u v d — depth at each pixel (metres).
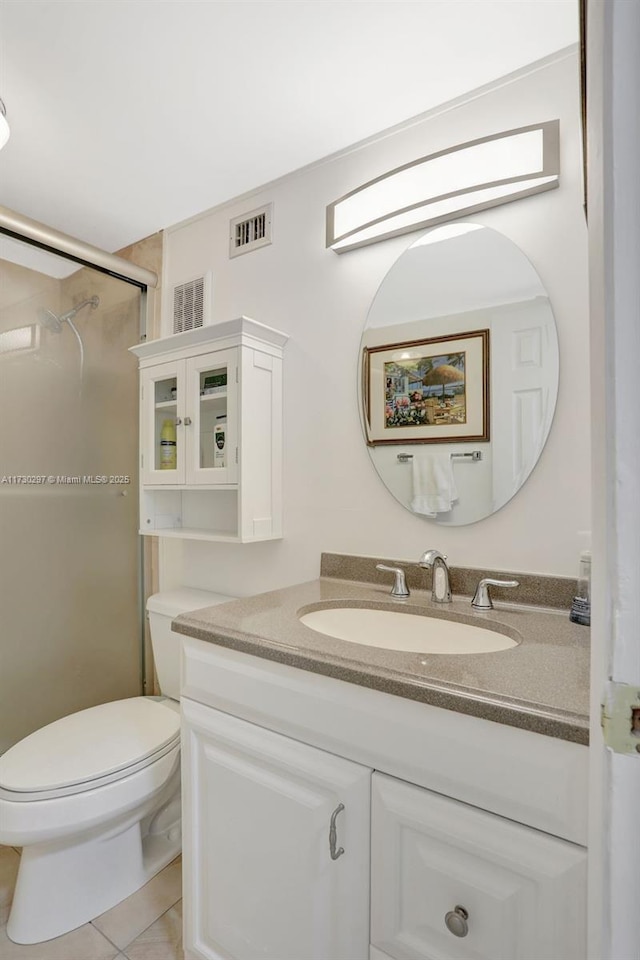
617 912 0.31
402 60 1.16
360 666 0.77
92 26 1.07
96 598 1.88
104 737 1.25
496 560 1.21
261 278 1.65
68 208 1.78
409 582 1.31
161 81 1.22
